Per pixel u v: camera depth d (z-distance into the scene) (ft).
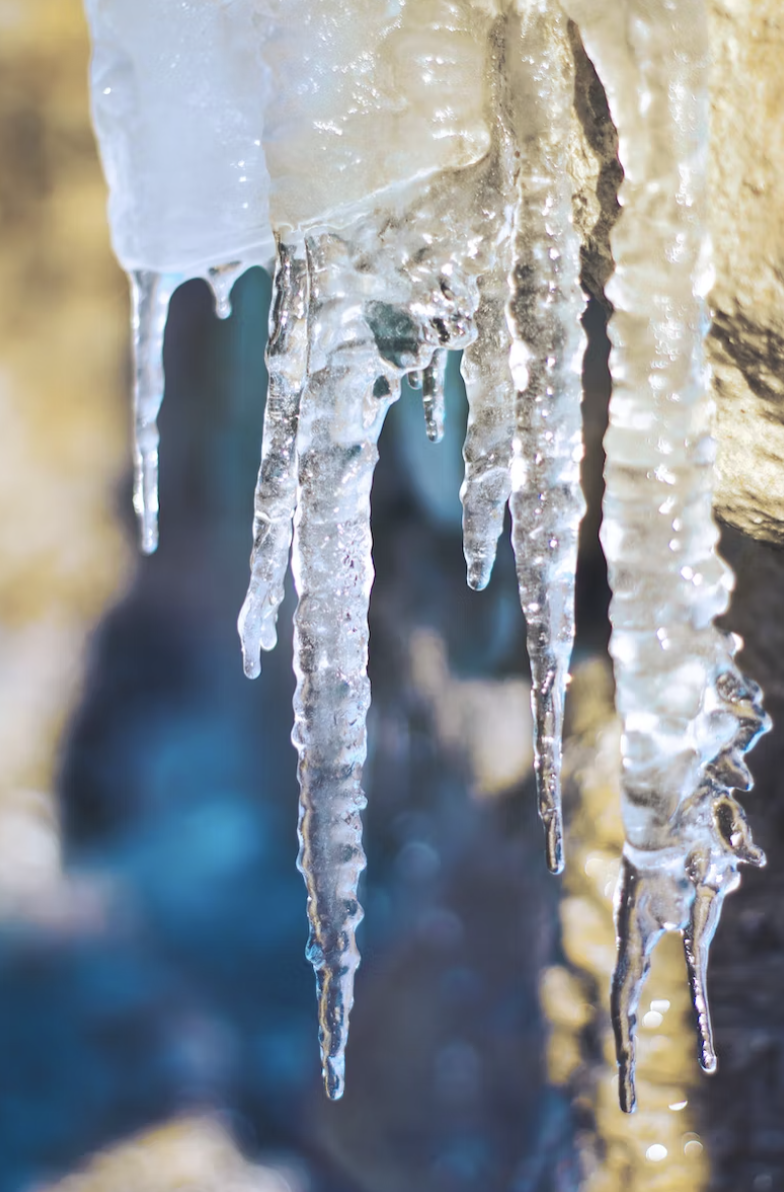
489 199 3.39
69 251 13.84
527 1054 5.59
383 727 7.28
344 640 3.45
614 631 3.30
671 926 3.31
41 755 13.98
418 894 6.66
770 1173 4.11
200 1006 10.64
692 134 3.26
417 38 3.38
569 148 3.41
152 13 3.59
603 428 4.44
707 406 3.30
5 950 11.47
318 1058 7.66
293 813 13.17
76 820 13.60
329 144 3.42
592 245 3.48
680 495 3.28
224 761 13.61
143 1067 9.62
